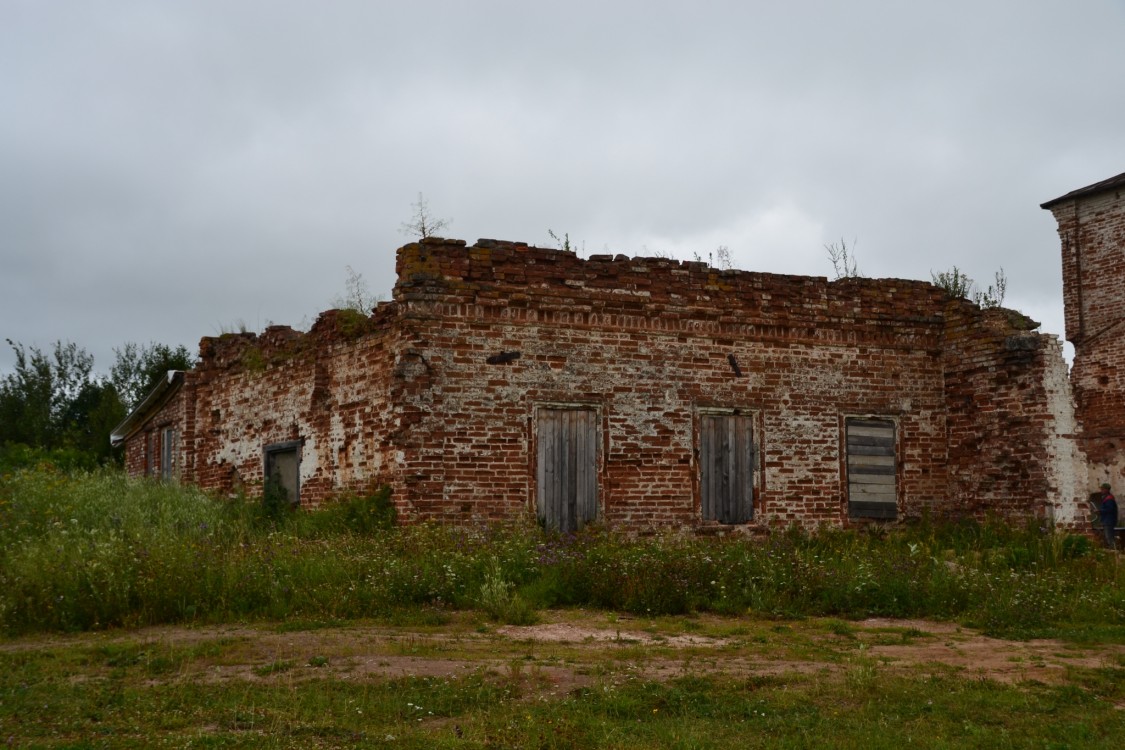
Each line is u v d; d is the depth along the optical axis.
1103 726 7.22
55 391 52.06
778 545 15.38
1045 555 15.88
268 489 19.56
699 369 17.77
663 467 17.33
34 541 12.57
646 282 17.42
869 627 11.35
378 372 16.83
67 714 6.91
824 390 18.70
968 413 19.17
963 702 7.73
